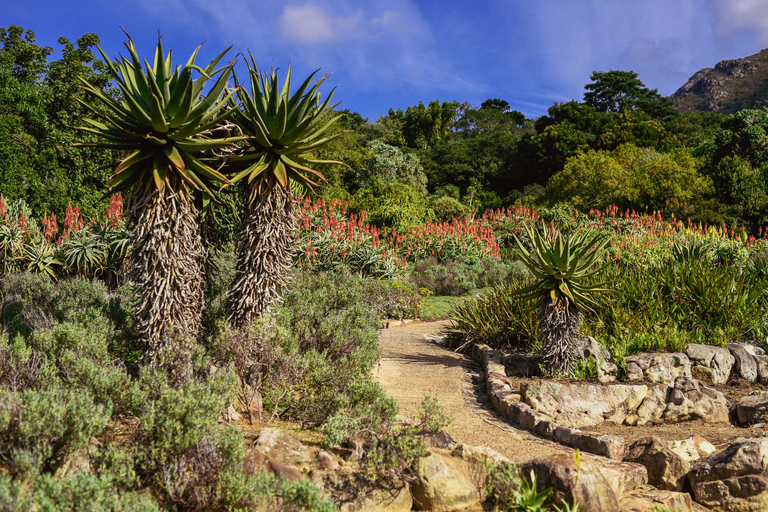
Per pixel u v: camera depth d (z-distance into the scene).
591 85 63.16
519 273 15.62
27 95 19.41
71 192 18.89
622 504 3.67
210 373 4.48
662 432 5.30
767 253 12.42
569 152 48.31
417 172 48.88
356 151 43.62
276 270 5.20
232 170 5.25
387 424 4.16
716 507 3.87
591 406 5.66
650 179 29.78
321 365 5.06
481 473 3.67
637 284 8.65
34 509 2.50
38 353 4.24
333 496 3.31
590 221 23.33
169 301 4.53
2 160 17.81
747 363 6.94
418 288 15.83
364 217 22.22
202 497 2.99
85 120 4.34
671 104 61.00
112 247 12.36
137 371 4.80
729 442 4.87
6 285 8.70
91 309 5.82
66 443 3.08
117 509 2.54
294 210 5.38
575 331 6.42
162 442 3.15
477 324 8.96
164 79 4.36
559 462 3.61
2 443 2.96
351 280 12.32
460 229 20.91
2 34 23.03
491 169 56.12
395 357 8.23
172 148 4.42
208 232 5.62
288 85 5.29
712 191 28.25
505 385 6.29
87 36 21.44
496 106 85.81
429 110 69.81
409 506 3.49
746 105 153.88
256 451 3.47
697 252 11.31
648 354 6.66
